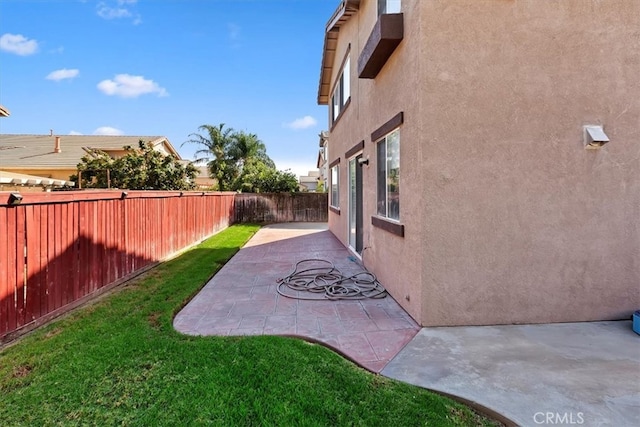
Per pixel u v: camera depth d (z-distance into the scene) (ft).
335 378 10.11
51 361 11.19
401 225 16.62
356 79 28.53
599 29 14.61
